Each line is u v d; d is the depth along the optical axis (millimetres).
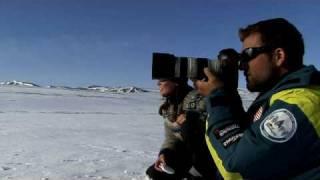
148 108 41281
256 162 1397
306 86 1442
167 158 2955
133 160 8914
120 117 26188
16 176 6887
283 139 1363
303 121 1364
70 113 29188
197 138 2734
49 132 15398
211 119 1581
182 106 2887
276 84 1537
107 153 10039
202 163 2736
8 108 32281
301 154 1359
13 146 11023
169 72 1814
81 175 7047
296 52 1560
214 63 1689
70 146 11352
